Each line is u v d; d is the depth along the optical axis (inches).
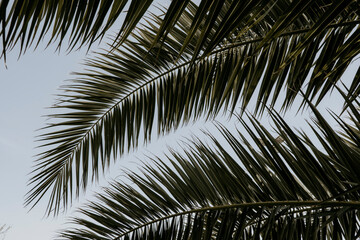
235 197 51.9
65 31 31.0
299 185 47.5
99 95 84.1
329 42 54.2
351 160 42.7
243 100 62.6
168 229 57.7
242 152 50.9
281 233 46.8
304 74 57.7
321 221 49.9
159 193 59.5
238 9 30.2
